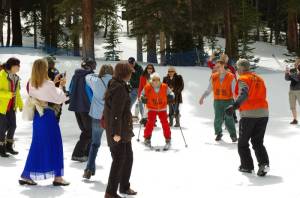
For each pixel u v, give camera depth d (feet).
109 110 18.15
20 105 29.19
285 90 61.82
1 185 21.61
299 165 25.61
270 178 22.76
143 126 41.91
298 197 19.03
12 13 116.47
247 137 23.44
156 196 19.79
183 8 86.69
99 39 161.89
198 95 58.39
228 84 33.32
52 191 20.56
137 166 25.79
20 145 32.35
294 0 115.44
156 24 85.25
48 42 106.42
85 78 23.99
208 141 33.91
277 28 164.76
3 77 27.84
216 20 94.68
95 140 22.34
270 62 123.54
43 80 20.57
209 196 19.69
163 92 31.42
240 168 24.35
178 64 89.86
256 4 164.35
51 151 21.17
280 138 34.55
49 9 105.29
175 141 34.04
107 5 87.97
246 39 105.19
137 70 42.70
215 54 46.78
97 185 21.62
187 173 24.09
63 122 44.24
